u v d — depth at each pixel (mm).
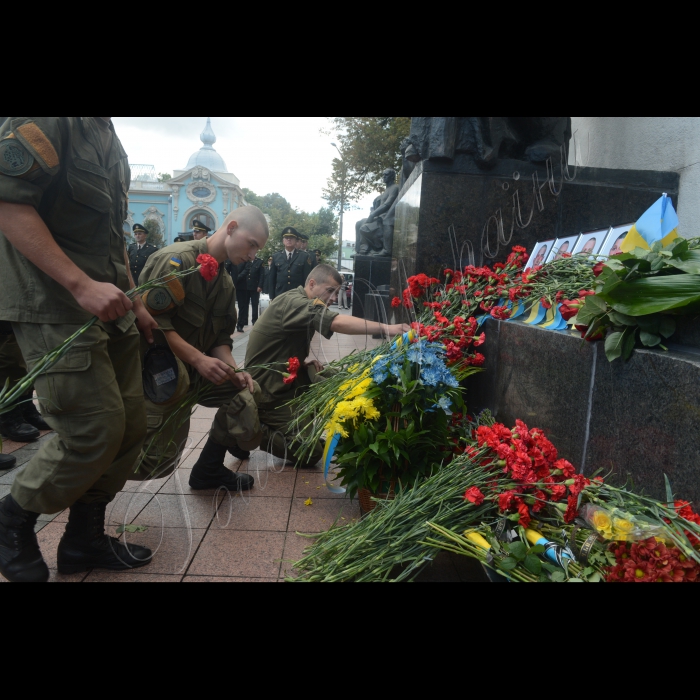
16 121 1692
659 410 1680
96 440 1880
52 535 2471
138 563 2158
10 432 3828
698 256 1879
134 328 2168
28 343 1872
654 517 1540
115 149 2096
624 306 1871
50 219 1874
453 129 4043
